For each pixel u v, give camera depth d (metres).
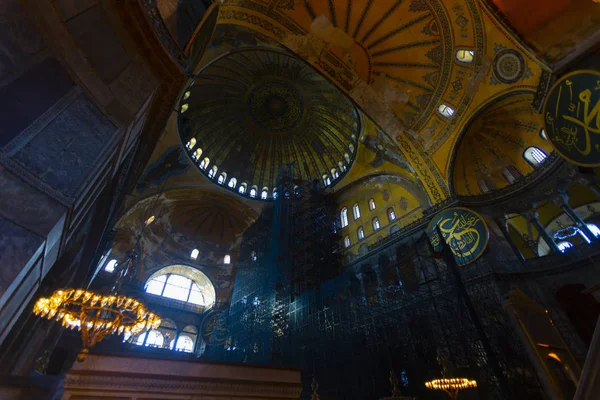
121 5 5.66
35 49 4.30
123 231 24.25
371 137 22.11
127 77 6.02
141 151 10.07
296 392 6.18
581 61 11.16
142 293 24.91
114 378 4.72
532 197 15.20
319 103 26.50
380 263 19.25
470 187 17.84
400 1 16.08
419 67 17.81
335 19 17.72
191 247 29.69
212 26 10.29
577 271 12.57
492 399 10.94
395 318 15.49
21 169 3.91
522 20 12.58
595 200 19.53
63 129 4.58
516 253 14.77
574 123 10.63
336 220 25.66
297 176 29.97
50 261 5.05
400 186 21.77
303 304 20.12
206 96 24.73
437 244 16.23
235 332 24.61
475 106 16.31
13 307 4.22
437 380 11.11
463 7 14.38
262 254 26.23
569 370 7.41
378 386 14.43
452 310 13.12
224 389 5.51
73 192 4.53
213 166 28.00
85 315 9.22
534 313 8.43
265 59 24.53
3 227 3.59
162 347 25.09
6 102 3.87
